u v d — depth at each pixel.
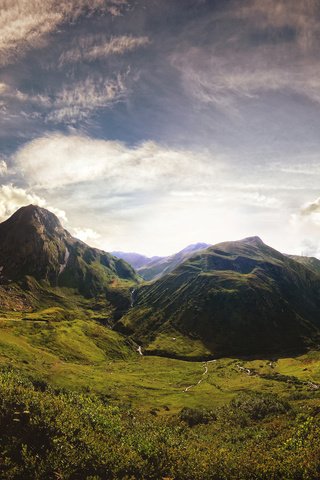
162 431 40.47
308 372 146.12
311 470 29.88
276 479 29.83
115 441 32.50
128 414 64.06
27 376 67.06
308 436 38.19
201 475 30.22
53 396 38.81
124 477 27.23
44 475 26.20
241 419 65.31
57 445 28.39
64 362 149.12
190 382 148.25
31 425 29.48
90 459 28.39
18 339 157.88
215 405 97.81
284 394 94.56
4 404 30.42
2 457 26.92
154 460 30.91
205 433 59.66
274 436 48.69
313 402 69.88
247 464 31.84
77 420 32.78
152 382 143.50
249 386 123.88
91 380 120.31
